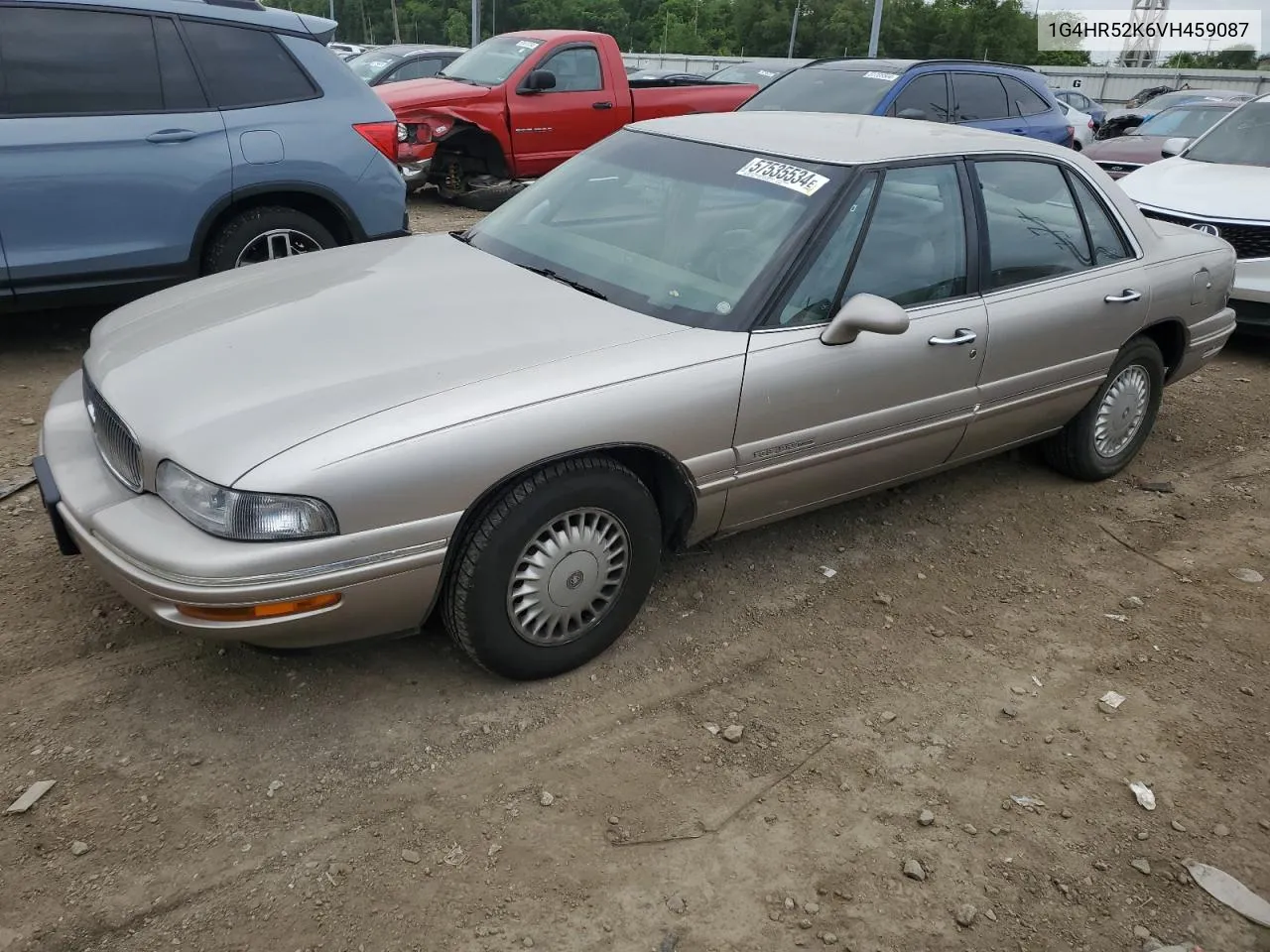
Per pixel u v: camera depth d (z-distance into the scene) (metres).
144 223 5.52
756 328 3.42
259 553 2.60
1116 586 4.26
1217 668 3.74
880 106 9.23
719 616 3.79
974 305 4.04
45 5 5.23
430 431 2.77
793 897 2.62
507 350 3.11
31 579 3.62
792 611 3.86
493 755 3.00
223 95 5.77
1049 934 2.60
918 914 2.61
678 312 3.44
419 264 3.85
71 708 3.03
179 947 2.35
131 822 2.66
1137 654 3.79
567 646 3.29
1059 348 4.40
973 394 4.12
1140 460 5.59
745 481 3.49
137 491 2.89
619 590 3.36
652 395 3.14
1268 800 3.11
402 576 2.81
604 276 3.69
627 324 3.34
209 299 3.55
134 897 2.45
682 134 4.29
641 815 2.83
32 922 2.37
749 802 2.91
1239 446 5.89
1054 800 3.04
